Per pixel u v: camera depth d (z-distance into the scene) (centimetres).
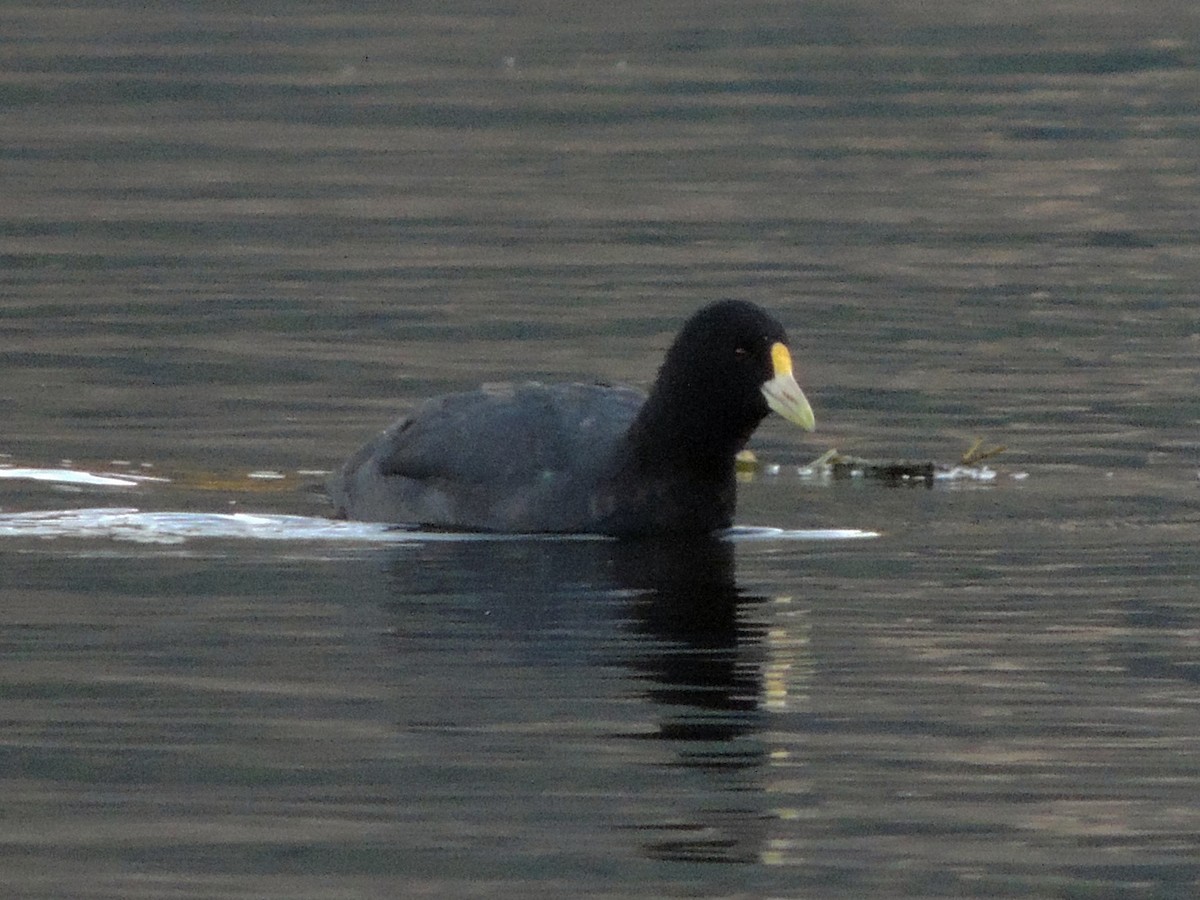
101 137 3102
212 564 1333
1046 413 1744
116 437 1639
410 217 2595
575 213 2627
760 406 1384
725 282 2256
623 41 3991
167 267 2308
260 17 4244
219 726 1048
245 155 2986
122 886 870
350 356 1920
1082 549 1378
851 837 922
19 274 2266
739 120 3259
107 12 4256
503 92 3466
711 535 1417
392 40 3978
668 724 1056
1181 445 1650
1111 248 2441
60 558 1343
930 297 2191
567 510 1412
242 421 1697
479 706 1077
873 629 1209
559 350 1955
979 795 971
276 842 914
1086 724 1059
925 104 3391
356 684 1109
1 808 949
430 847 909
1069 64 3766
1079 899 863
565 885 873
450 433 1456
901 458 1616
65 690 1098
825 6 4450
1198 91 3512
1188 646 1180
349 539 1397
